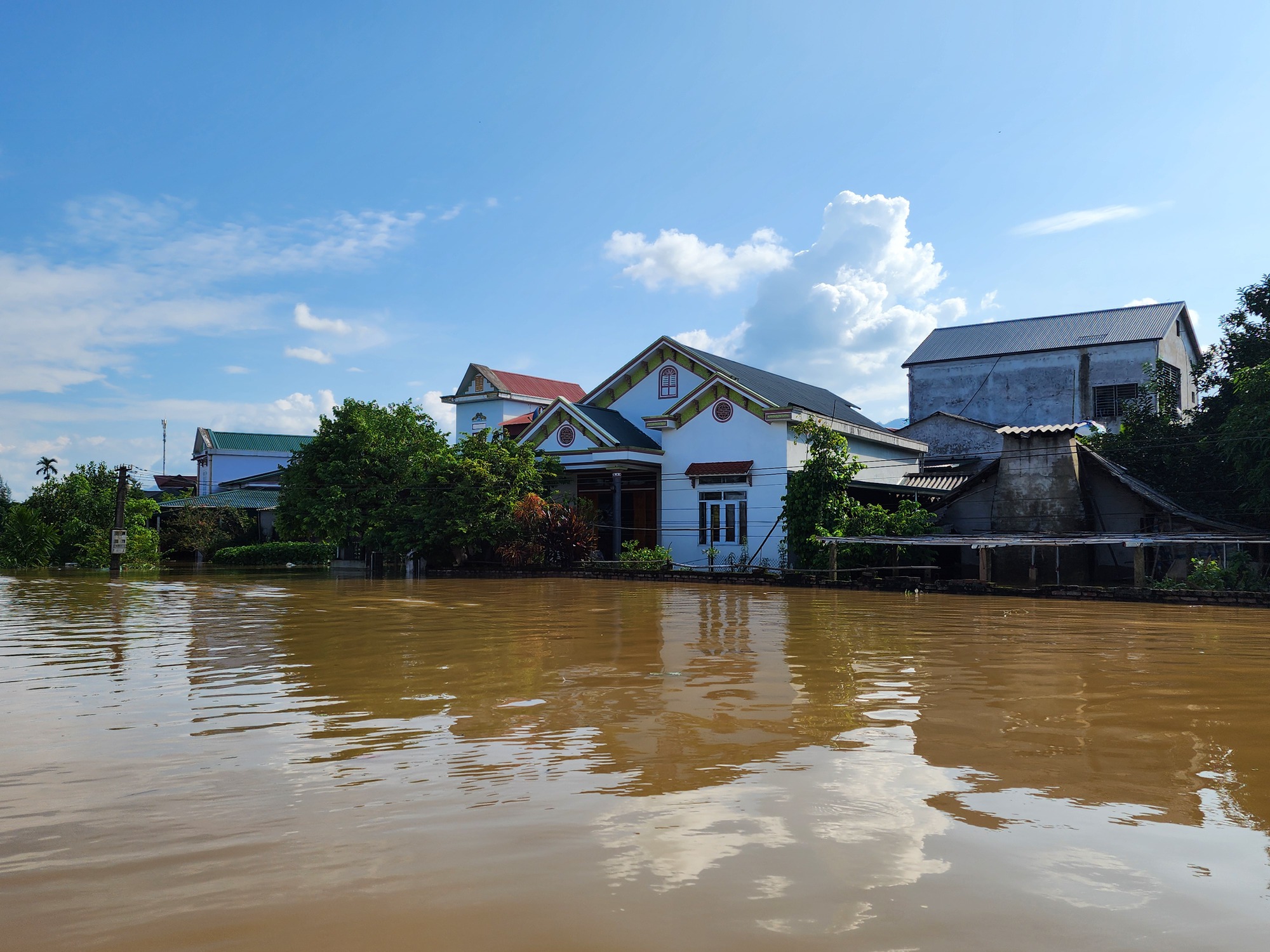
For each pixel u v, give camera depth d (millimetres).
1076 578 27672
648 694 9188
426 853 4664
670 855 4621
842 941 3678
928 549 29203
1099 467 28984
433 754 6750
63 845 4844
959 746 6926
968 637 14414
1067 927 3824
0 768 6434
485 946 3646
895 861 4551
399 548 37594
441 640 14156
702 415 36094
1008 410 45062
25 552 45219
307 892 4180
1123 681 9969
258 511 55188
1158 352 41844
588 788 5820
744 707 8500
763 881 4289
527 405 52406
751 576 29125
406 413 42719
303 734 7453
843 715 8086
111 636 14898
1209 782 5941
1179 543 25328
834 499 30547
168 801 5609
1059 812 5316
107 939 3727
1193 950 3635
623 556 34688
